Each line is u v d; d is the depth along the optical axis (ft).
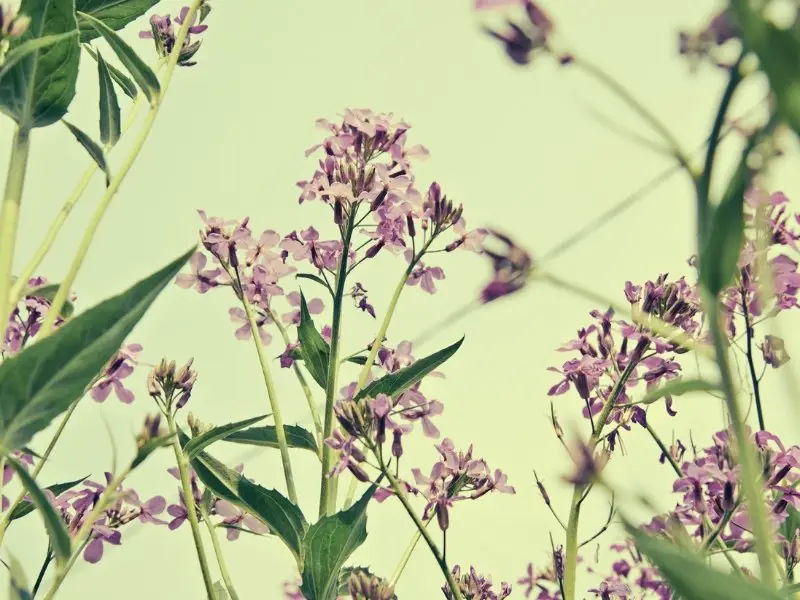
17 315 3.69
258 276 3.80
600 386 3.69
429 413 3.73
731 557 3.44
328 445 3.60
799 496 3.36
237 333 3.93
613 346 3.63
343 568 3.71
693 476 3.39
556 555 3.65
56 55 3.32
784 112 1.73
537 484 3.61
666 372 3.56
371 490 3.54
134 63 3.41
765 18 1.73
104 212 3.34
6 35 3.25
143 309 3.22
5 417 3.21
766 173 2.20
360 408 3.55
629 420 3.63
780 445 3.36
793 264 3.37
